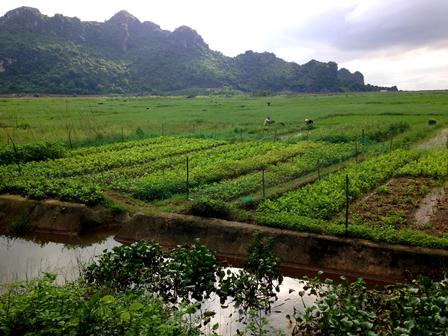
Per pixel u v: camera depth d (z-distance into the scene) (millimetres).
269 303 11016
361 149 29266
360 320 7914
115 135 37531
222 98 130000
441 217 16031
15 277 12938
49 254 15383
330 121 47875
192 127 44344
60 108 69250
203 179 21656
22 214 18203
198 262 11289
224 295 11008
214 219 15656
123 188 20750
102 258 12016
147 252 12125
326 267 13133
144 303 9477
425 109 59250
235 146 32094
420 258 12281
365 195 19062
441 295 8555
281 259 13625
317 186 19484
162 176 22406
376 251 12820
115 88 179250
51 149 28797
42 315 6832
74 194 18703
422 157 25969
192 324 9781
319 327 8727
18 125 41031
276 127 43531
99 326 6930
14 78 165500
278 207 16578
